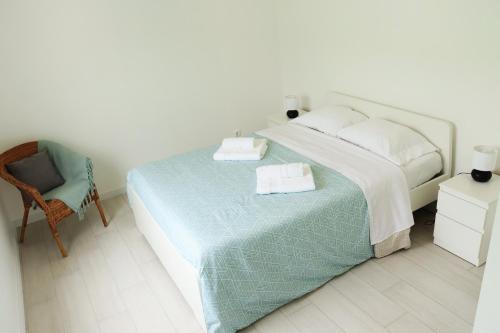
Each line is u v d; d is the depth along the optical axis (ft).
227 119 14.85
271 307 7.61
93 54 11.75
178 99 13.57
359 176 8.65
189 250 7.05
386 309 7.59
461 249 8.64
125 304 8.41
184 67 13.33
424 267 8.57
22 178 10.35
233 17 13.69
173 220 7.93
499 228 4.50
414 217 10.39
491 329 5.03
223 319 7.00
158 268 9.49
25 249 10.71
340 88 12.59
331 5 11.86
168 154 14.02
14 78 10.89
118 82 12.36
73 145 12.26
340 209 8.01
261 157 10.33
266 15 14.26
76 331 7.83
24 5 10.50
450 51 9.03
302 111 14.43
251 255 7.10
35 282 9.34
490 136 8.79
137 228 11.27
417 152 9.50
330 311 7.68
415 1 9.41
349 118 11.28
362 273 8.56
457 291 7.85
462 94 9.07
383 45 10.61
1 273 7.54
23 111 11.27
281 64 15.17
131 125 13.00
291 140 11.16
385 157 9.30
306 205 7.84
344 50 11.94
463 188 8.34
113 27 11.80
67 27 11.19
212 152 11.09
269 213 7.69
